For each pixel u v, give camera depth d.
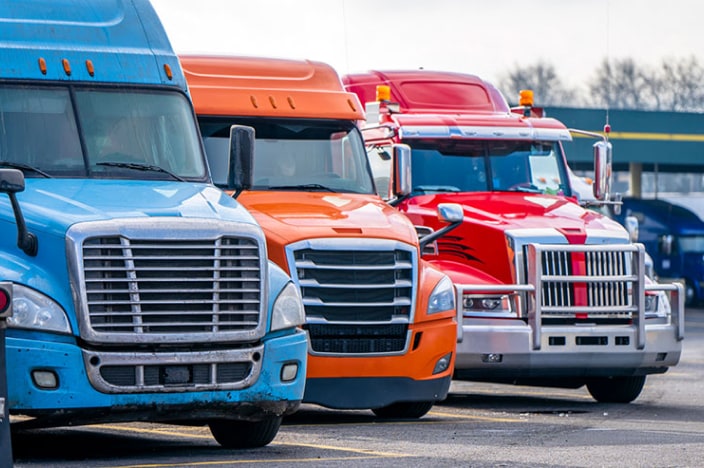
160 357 17.23
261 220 22.84
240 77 25.45
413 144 29.14
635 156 81.25
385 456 18.06
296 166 25.03
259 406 18.06
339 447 19.34
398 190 26.36
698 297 76.94
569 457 18.19
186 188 19.08
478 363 26.11
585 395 30.41
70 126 19.30
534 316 26.25
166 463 17.09
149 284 17.20
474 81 31.89
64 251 16.94
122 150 19.47
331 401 22.58
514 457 18.14
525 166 29.88
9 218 17.34
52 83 19.44
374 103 29.11
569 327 26.50
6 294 15.73
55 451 18.88
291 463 17.12
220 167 24.66
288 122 25.19
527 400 28.89
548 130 30.02
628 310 26.94
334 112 25.44
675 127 82.00
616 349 26.70
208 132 24.78
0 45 19.41
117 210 17.56
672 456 18.39
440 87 31.28
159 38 20.67
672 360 27.33
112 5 20.69
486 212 27.80
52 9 20.11
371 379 22.77
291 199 24.06
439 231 25.42
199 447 19.44
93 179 19.00
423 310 23.11
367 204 24.31
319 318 22.44
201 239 17.44
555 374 26.70
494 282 26.69
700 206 78.12
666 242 52.44
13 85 19.22
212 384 17.61
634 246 27.06
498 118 29.88
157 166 19.58
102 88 19.72
